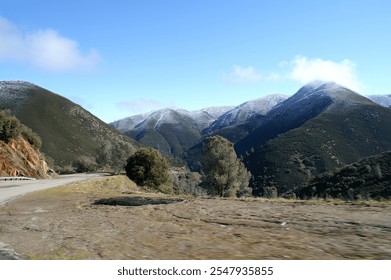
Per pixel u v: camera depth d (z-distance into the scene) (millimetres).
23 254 8750
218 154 51750
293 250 8281
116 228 11914
